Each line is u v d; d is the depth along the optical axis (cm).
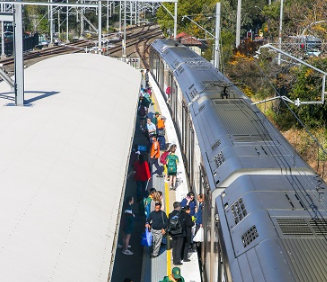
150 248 1978
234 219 1358
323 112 3409
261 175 1512
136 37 10731
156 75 5125
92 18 11538
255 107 2272
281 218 1257
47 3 2631
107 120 2319
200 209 1953
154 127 3031
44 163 1614
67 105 2327
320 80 3381
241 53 5006
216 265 1484
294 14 4662
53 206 1375
